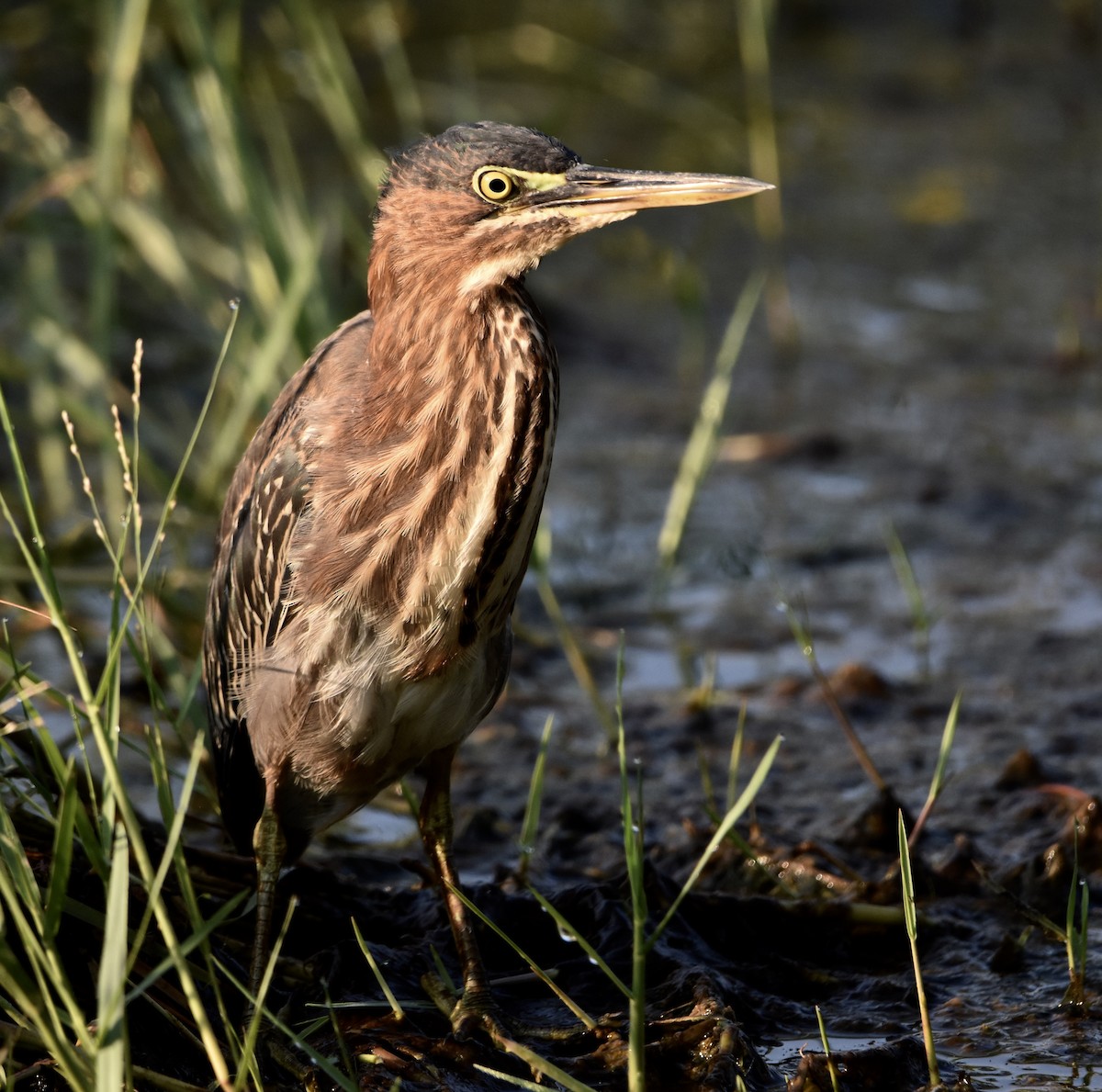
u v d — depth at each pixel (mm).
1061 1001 7664
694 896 8156
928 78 22828
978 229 18938
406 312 7434
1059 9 25078
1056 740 10414
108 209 12461
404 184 7512
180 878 6188
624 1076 6941
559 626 10672
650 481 14070
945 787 9883
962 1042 7375
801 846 8773
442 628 7363
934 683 11227
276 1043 6941
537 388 7457
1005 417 15242
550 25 22344
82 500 12898
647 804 9828
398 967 7699
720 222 18938
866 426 15086
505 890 8422
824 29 24203
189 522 11688
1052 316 17188
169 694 10734
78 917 6590
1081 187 19953
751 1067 7004
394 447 7281
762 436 14758
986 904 8516
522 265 7484
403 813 9953
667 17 23578
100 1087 5367
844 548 13102
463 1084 6875
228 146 12680
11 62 17297
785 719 10828
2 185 15461
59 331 12641
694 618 12188
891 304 17391
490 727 10750
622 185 7434
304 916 8008
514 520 7469
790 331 16500
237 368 12375
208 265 14039
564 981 7738
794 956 8164
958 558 12961
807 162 20266
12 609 11328
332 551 7324
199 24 12656
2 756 7961
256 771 8305
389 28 15242
